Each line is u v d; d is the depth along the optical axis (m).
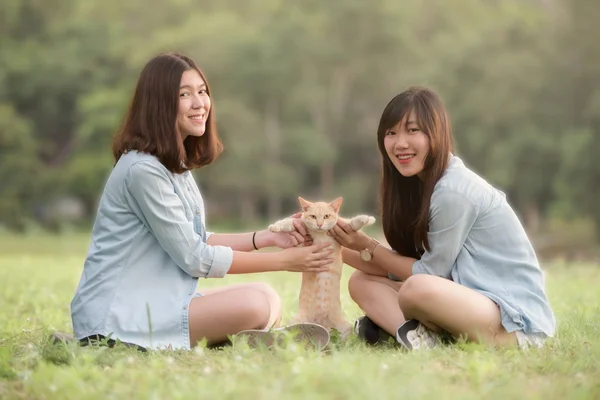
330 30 52.91
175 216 5.15
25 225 46.84
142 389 3.83
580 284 10.12
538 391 3.77
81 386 3.89
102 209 5.28
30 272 12.48
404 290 4.98
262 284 5.54
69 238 36.69
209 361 4.52
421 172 5.39
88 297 5.11
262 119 54.31
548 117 42.00
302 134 52.56
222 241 5.88
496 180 44.31
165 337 5.04
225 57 52.31
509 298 5.05
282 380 3.83
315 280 5.72
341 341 5.28
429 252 5.27
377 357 4.49
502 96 43.16
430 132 5.20
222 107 51.06
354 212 52.69
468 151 47.56
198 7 60.66
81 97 52.06
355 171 56.75
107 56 53.69
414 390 3.62
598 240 38.28
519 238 5.25
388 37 51.91
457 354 4.59
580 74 39.59
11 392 3.92
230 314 5.09
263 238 5.85
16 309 7.46
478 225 5.21
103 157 48.69
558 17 44.94
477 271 5.19
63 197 52.22
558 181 39.47
